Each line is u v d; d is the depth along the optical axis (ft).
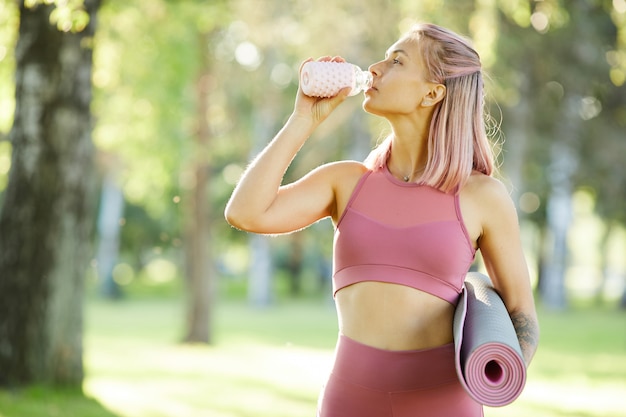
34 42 27.45
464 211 8.91
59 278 28.22
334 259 9.31
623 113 66.90
